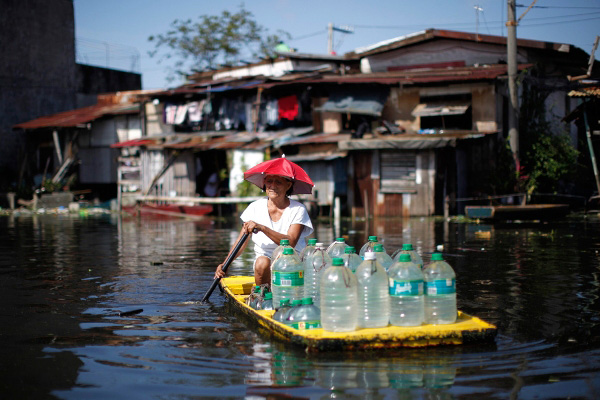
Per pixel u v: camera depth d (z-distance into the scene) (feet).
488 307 18.29
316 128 68.85
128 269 27.17
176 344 14.39
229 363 12.87
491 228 46.42
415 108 64.08
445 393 11.00
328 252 18.21
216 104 74.64
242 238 19.40
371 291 14.12
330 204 63.52
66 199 82.02
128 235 45.73
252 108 72.08
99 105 95.09
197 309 18.35
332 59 79.61
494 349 13.66
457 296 20.11
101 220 64.23
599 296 19.81
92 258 31.40
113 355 13.58
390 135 63.36
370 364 12.62
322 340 13.16
